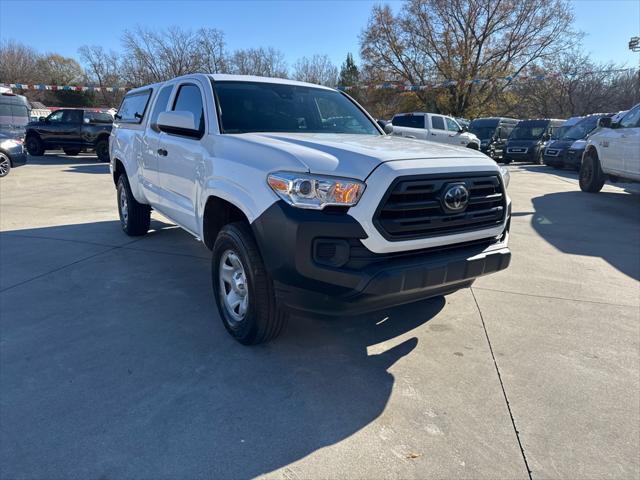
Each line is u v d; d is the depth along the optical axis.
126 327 3.48
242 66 42.50
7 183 11.50
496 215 3.07
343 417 2.47
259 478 2.05
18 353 3.09
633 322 3.71
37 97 55.88
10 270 4.75
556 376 2.90
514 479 2.06
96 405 2.54
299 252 2.54
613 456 2.21
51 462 2.12
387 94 39.50
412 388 2.75
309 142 3.03
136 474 2.06
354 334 3.43
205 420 2.43
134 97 5.98
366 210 2.51
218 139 3.46
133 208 5.85
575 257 5.54
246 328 3.06
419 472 2.09
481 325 3.62
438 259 2.76
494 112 38.28
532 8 34.94
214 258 3.31
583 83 35.59
